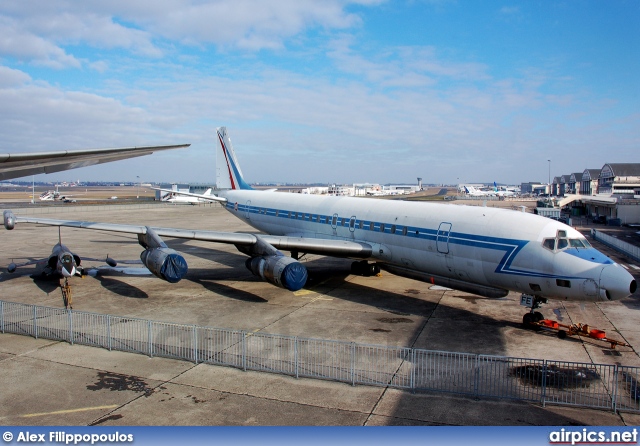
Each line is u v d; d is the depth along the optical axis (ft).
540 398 36.35
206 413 33.68
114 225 73.00
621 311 62.69
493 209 60.54
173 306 64.23
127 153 45.44
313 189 492.54
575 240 51.16
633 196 229.66
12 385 38.27
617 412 34.24
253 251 71.05
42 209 245.24
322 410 34.24
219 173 129.80
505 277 54.75
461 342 49.90
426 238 63.57
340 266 95.30
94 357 44.65
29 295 70.44
